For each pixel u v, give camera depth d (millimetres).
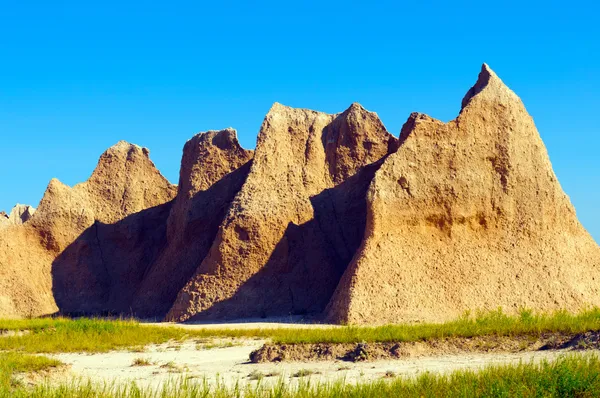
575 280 50344
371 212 49281
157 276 60812
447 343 25328
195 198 61844
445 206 50750
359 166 60750
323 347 26109
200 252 60125
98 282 63406
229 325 45906
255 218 54812
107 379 22375
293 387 17609
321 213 57906
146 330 36969
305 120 62094
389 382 18250
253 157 59781
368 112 62688
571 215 53875
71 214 65000
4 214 87250
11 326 35906
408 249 48750
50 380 20656
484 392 15711
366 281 46312
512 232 51469
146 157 70188
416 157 51500
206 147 64062
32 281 60719
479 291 47938
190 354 29984
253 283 53344
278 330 37719
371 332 28016
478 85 57031
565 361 17531
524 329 25641
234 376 22953
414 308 45594
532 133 54844
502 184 52375
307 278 54531
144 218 67000
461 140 52469
